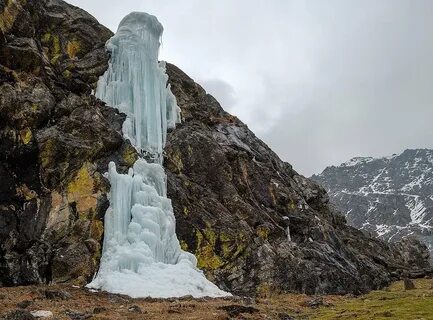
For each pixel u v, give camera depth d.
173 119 32.69
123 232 24.45
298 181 42.97
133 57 30.11
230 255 27.91
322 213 43.12
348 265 33.31
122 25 31.42
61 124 25.97
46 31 30.59
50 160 24.44
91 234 24.09
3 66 25.66
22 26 27.58
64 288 21.30
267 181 35.62
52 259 22.72
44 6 31.70
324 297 26.69
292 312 19.42
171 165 30.44
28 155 23.88
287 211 35.06
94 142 26.25
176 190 28.72
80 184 24.78
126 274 22.55
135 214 24.66
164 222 25.45
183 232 27.44
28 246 22.56
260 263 28.41
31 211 23.20
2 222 22.33
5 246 22.05
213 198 30.80
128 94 29.92
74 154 25.19
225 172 32.62
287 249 30.83
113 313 16.56
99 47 31.91
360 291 31.30
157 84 30.42
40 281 22.19
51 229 23.36
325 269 30.98
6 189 22.94
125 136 28.36
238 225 29.44
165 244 25.12
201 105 38.47
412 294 26.25
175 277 23.11
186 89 38.31
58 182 24.38
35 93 25.47
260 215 32.12
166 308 18.02
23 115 24.14
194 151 32.19
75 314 15.80
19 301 17.89
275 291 27.73
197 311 17.61
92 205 24.52
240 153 35.16
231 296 23.77
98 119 27.39
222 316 15.99
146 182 26.83
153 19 31.30
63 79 28.98
